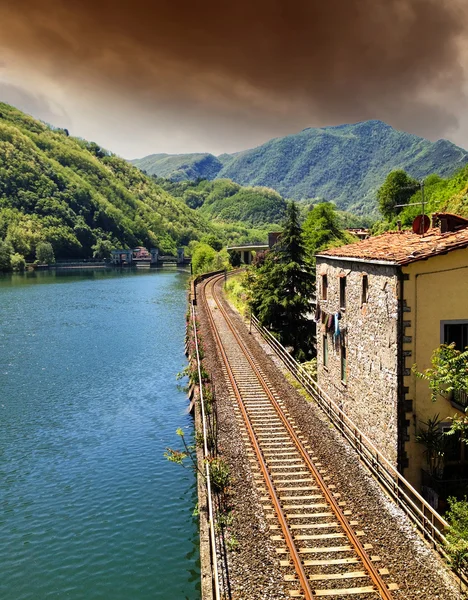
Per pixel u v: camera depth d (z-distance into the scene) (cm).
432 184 11088
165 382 3991
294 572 1339
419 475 1873
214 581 1293
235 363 3619
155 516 2130
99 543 1948
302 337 4169
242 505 1675
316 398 2750
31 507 2200
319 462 1989
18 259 16075
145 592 1689
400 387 1853
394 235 2489
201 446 2170
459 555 1305
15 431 3027
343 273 2467
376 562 1368
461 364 1552
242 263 12019
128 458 2664
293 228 4194
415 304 1836
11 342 5406
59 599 1662
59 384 3950
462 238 1856
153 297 9331
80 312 7456
